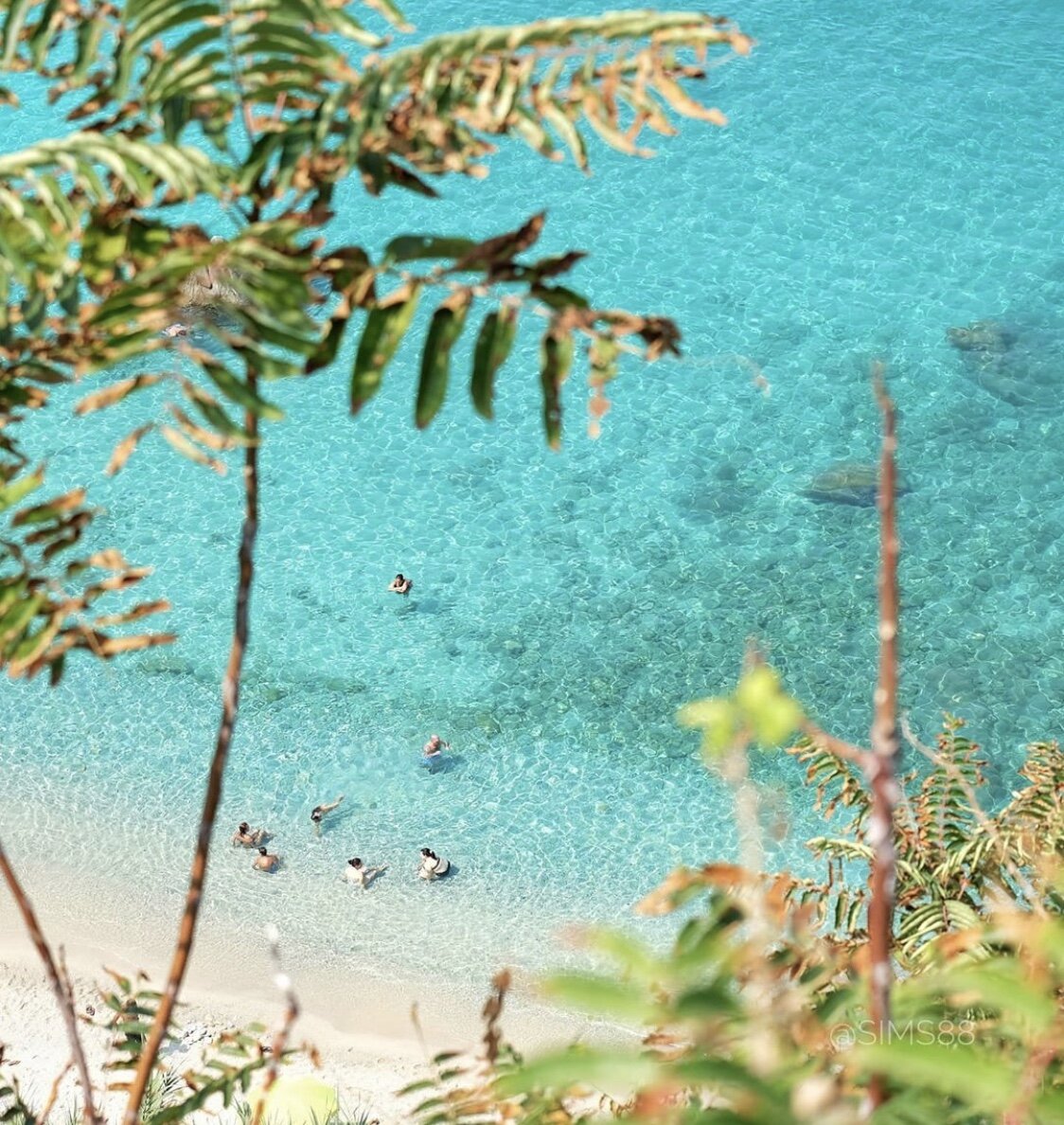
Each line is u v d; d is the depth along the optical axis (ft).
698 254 148.77
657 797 98.17
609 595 114.32
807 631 110.11
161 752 104.32
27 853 96.32
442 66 16.84
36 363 18.56
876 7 183.83
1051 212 150.10
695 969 8.73
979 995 12.36
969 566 113.70
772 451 126.31
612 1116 19.30
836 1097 7.71
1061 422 126.11
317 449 128.77
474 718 105.19
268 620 113.80
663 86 16.35
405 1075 80.12
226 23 17.33
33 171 17.25
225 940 90.02
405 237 16.76
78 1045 20.58
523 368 135.13
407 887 93.40
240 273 16.70
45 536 18.78
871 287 142.92
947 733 35.70
